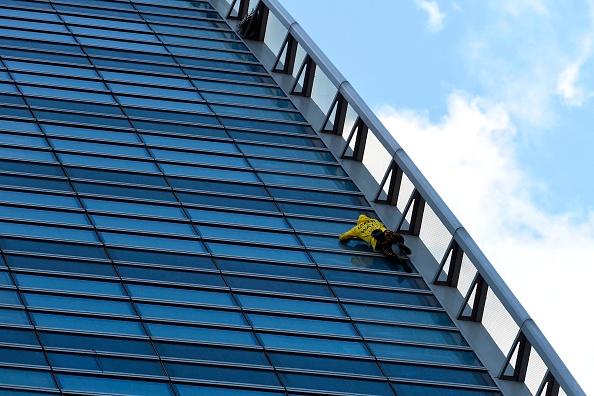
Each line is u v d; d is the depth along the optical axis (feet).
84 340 134.21
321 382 139.13
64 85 192.13
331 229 172.24
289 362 140.87
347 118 195.93
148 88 198.90
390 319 154.81
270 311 149.28
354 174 186.91
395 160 179.63
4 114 178.40
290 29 214.69
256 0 226.99
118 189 167.84
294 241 166.91
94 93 192.34
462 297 160.86
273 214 171.94
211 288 150.61
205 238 161.48
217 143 187.52
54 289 141.59
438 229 168.14
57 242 151.43
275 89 208.95
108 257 151.23
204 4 235.40
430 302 160.25
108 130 182.50
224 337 141.90
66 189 164.35
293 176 183.42
